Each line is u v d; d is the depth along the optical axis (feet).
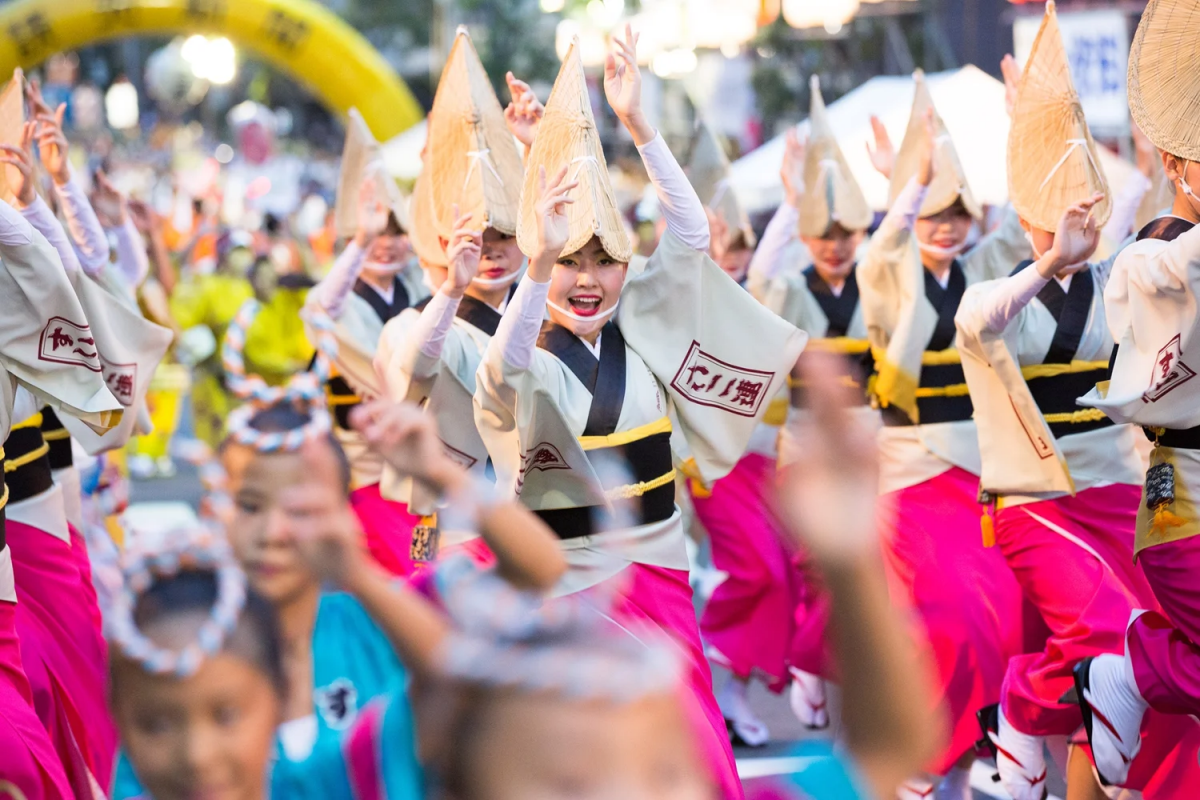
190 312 74.28
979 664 29.37
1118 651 27.25
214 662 9.77
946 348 35.22
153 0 90.22
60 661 27.27
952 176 35.94
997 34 136.46
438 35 171.22
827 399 8.01
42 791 22.06
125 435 30.83
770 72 142.00
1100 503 30.68
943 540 31.83
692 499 37.86
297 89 209.56
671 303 25.88
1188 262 22.99
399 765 10.94
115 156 165.17
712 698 24.38
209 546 10.23
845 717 8.42
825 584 8.14
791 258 48.78
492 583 10.02
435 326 25.67
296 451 11.69
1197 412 24.29
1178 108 24.52
